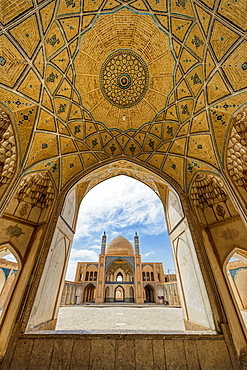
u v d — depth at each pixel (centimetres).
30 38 250
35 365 226
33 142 342
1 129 304
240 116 316
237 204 319
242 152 326
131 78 361
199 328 310
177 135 403
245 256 399
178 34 284
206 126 354
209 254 352
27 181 399
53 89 324
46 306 320
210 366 234
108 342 246
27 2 221
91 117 397
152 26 287
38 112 329
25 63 267
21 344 241
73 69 323
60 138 386
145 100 384
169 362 234
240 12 227
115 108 399
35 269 309
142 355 237
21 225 369
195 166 410
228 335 259
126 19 283
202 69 303
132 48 323
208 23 252
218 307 288
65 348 239
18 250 343
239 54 257
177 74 331
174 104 368
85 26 278
